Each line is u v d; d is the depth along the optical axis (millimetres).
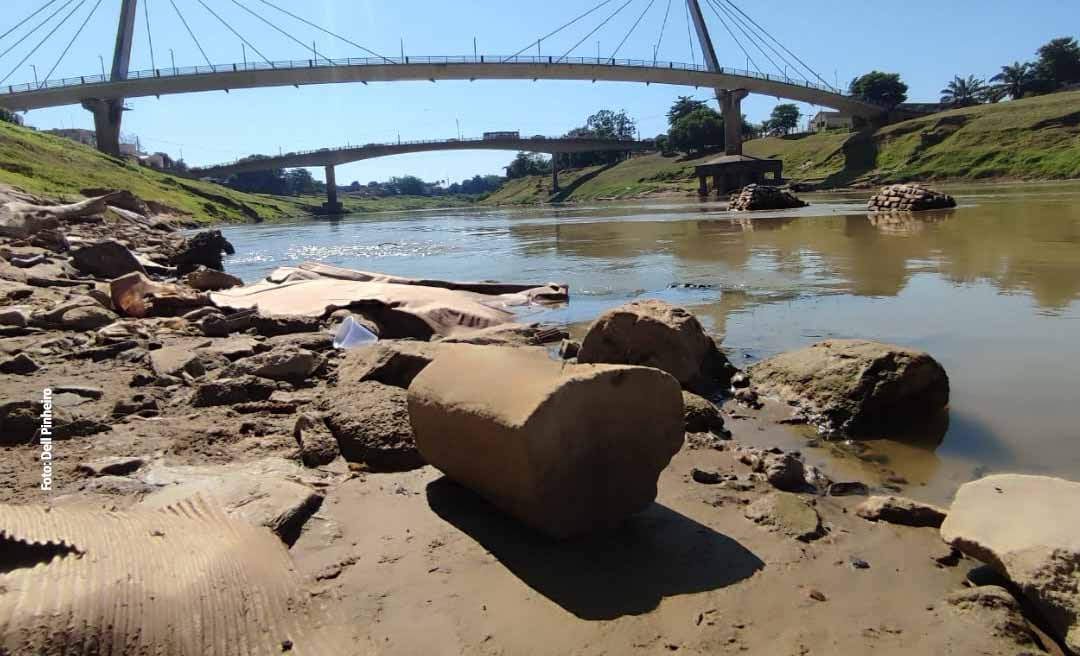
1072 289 9055
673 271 13297
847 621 2906
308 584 3154
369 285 10734
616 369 3662
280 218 79062
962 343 6941
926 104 106750
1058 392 5531
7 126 51000
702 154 115250
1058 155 64188
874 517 3809
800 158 99250
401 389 5535
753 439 5133
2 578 2732
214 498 3793
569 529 3562
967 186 56000
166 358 6688
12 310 8562
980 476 4352
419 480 4285
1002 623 2830
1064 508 3262
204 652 2633
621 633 2832
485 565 3338
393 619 2936
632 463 3746
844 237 17891
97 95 73750
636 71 83000
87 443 4730
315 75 76375
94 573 2848
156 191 54812
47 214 18625
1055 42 105000
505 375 3809
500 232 29781
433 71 79500
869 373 5398
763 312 8984
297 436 4895
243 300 10797
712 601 3049
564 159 157875
